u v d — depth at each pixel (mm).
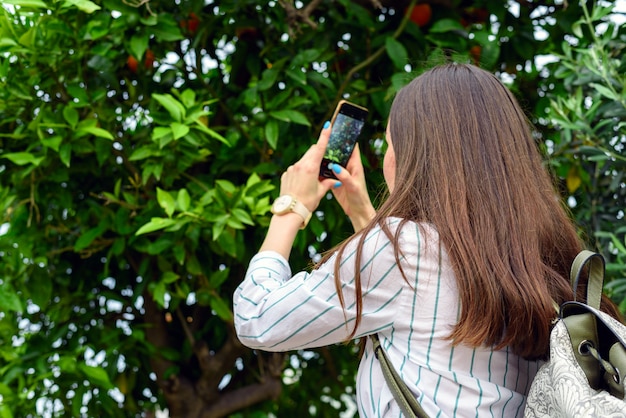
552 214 1322
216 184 2102
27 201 2271
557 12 2350
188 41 2406
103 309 2629
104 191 2520
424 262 1196
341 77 2418
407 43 2365
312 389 3027
